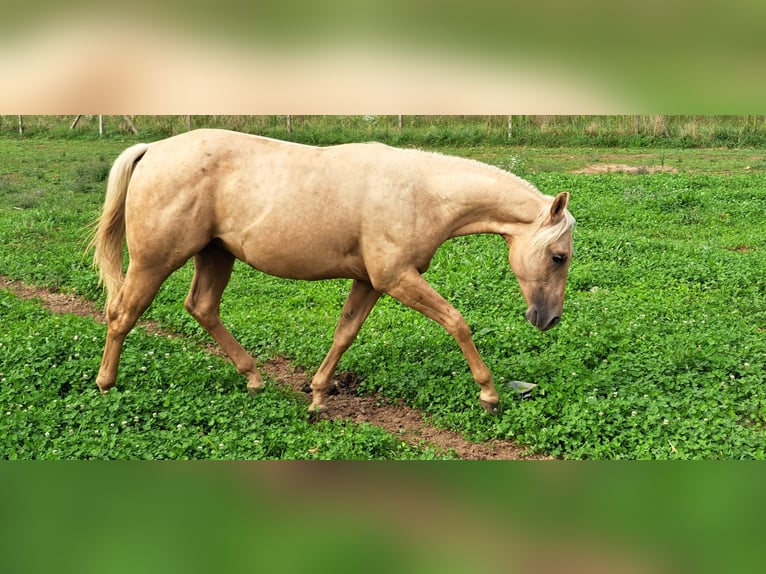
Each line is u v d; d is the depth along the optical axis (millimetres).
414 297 6504
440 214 6453
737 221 14797
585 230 13750
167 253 6457
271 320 9086
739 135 26297
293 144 6543
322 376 6871
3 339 7691
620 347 7781
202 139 6434
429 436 6508
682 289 10031
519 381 7113
